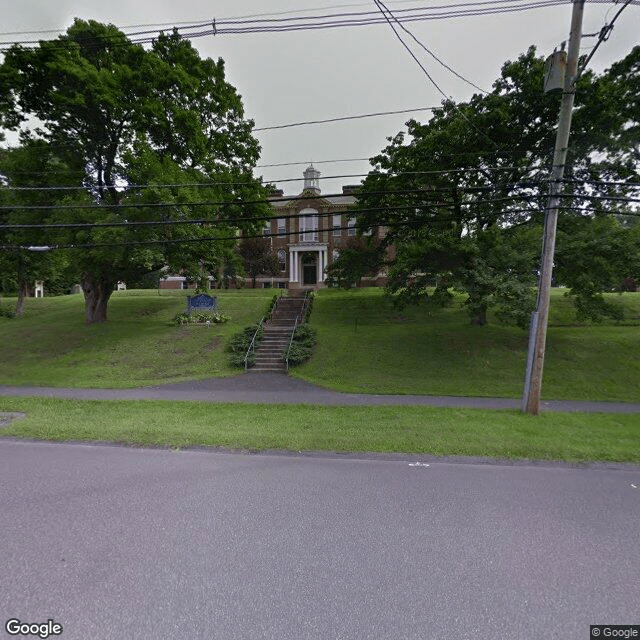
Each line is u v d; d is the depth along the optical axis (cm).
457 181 1639
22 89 1579
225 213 1897
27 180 1711
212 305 2153
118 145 1736
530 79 1431
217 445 632
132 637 245
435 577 307
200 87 1781
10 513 404
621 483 503
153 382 1300
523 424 783
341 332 1831
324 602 278
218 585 295
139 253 1488
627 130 1394
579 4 782
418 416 848
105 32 1539
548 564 327
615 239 1335
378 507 427
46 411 870
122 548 342
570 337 1661
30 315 2569
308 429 732
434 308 2244
